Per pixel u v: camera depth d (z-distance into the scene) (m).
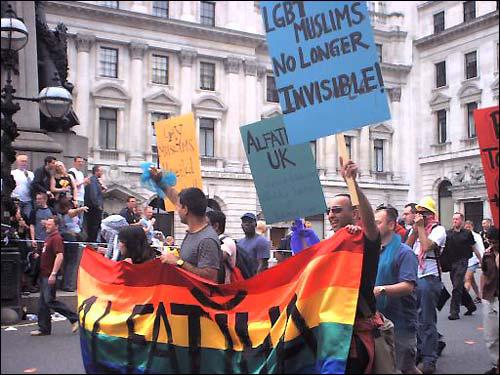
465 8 35.28
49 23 37.59
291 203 6.50
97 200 12.90
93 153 38.50
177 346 5.41
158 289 5.60
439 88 33.44
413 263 5.70
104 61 39.66
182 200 5.36
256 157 6.58
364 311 5.00
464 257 10.59
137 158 39.66
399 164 33.31
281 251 11.53
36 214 10.01
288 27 5.08
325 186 37.97
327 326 4.85
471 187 25.89
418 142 33.16
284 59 5.09
